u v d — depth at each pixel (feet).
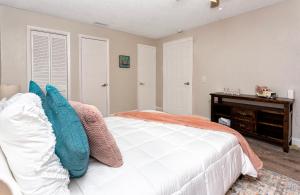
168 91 17.10
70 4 10.13
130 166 3.44
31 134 2.42
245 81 11.57
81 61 13.35
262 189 5.60
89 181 3.00
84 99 13.66
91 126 3.19
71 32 12.72
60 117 2.90
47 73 11.94
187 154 4.00
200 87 14.30
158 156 3.86
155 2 9.90
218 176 4.27
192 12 11.22
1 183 2.28
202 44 13.92
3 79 10.49
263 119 9.93
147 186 2.93
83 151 2.68
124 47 15.71
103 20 12.69
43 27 11.55
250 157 5.57
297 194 5.36
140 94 17.21
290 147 9.29
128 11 11.05
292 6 9.39
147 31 15.37
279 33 9.94
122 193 2.73
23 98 3.00
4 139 2.41
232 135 5.44
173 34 16.22
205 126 6.02
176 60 16.15
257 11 10.76
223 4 10.10
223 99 12.57
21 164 2.40
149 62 17.70
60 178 2.68
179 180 3.26
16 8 10.62
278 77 10.11
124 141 4.68
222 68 12.76
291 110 9.27
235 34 11.89
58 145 2.81
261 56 10.75
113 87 15.26
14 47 10.71
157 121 6.78
